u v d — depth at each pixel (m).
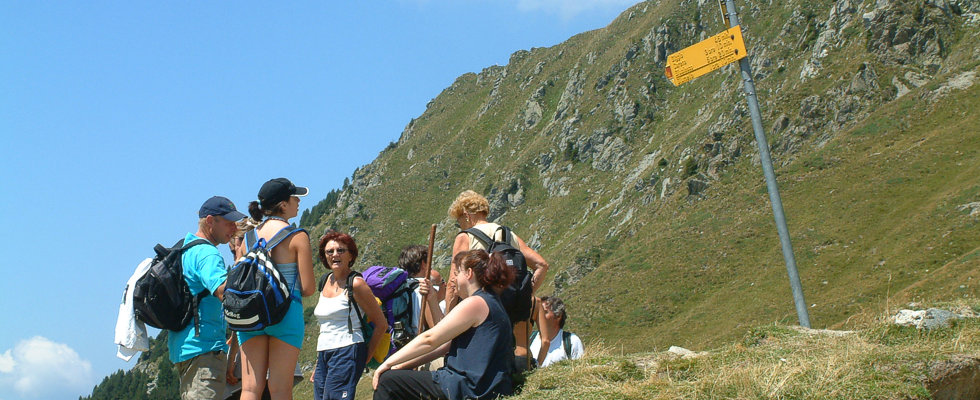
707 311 77.81
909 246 69.69
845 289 68.19
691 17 188.12
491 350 6.28
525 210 174.50
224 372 6.59
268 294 5.96
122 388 104.94
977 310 7.56
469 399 6.18
